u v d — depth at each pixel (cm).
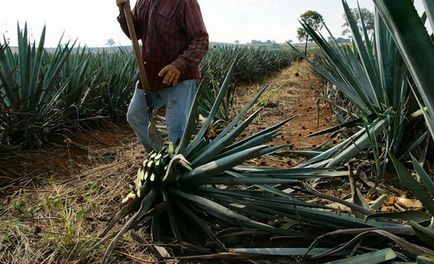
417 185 202
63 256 248
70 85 542
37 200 332
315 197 322
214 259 248
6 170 398
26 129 445
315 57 888
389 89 402
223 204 275
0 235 272
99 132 566
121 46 1003
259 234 270
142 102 344
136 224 252
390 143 385
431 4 152
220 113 640
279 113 755
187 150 285
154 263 243
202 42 316
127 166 411
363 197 312
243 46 2028
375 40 429
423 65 150
